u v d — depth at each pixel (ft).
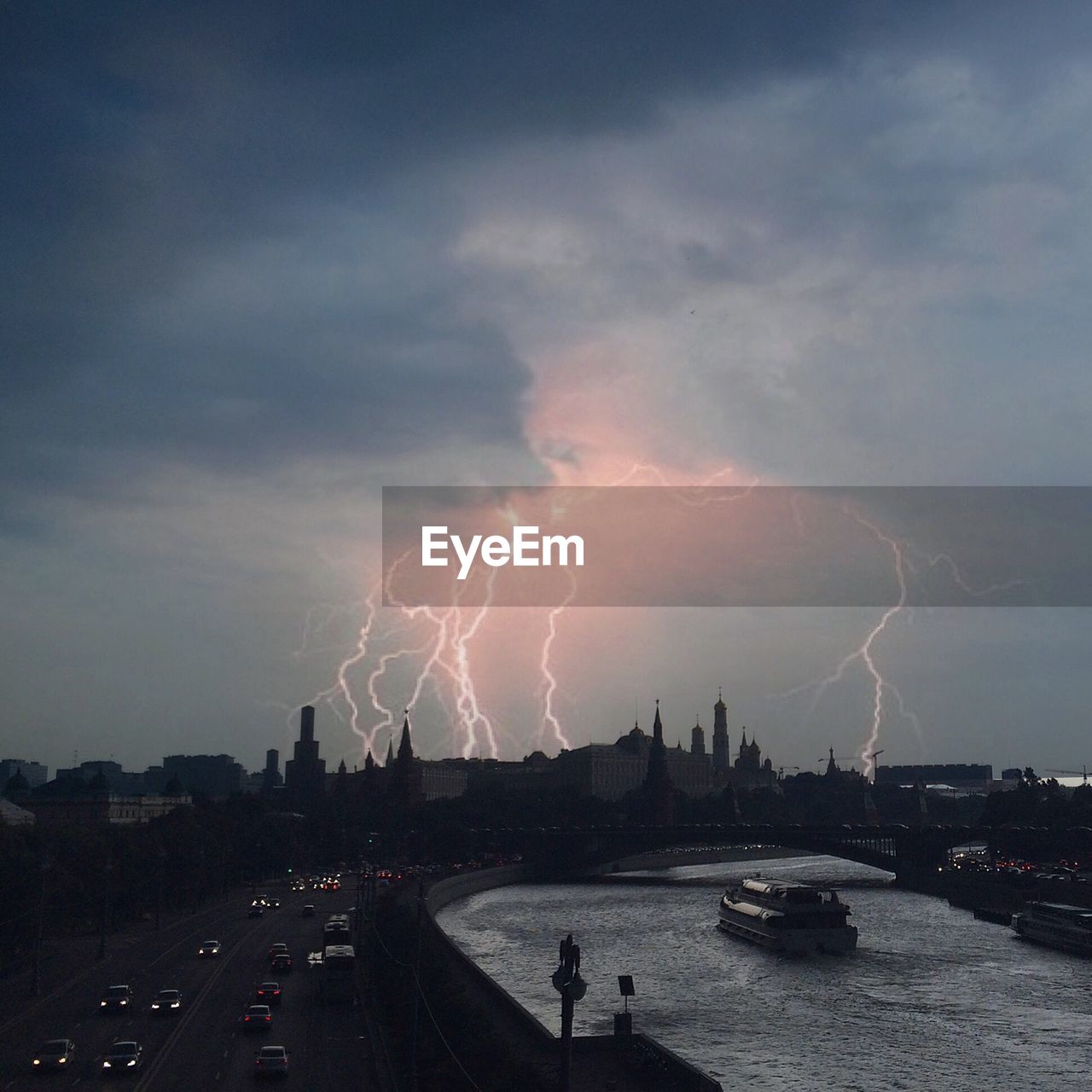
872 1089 448.65
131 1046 374.63
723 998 615.16
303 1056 391.24
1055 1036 533.55
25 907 611.06
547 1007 581.12
